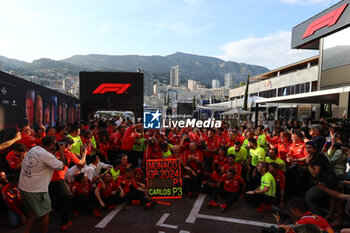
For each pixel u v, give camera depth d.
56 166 3.14
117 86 9.07
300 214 2.52
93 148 5.72
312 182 4.57
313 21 15.91
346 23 12.77
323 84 15.03
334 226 3.76
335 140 4.43
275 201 5.04
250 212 4.50
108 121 16.19
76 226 3.79
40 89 6.54
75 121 10.68
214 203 4.68
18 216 3.70
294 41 18.36
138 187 4.83
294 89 27.73
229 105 21.89
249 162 5.64
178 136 7.82
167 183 5.17
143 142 6.79
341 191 3.77
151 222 3.99
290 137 5.69
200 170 5.66
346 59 13.05
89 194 4.50
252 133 5.75
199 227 3.83
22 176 3.05
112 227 3.78
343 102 9.55
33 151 3.10
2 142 4.39
